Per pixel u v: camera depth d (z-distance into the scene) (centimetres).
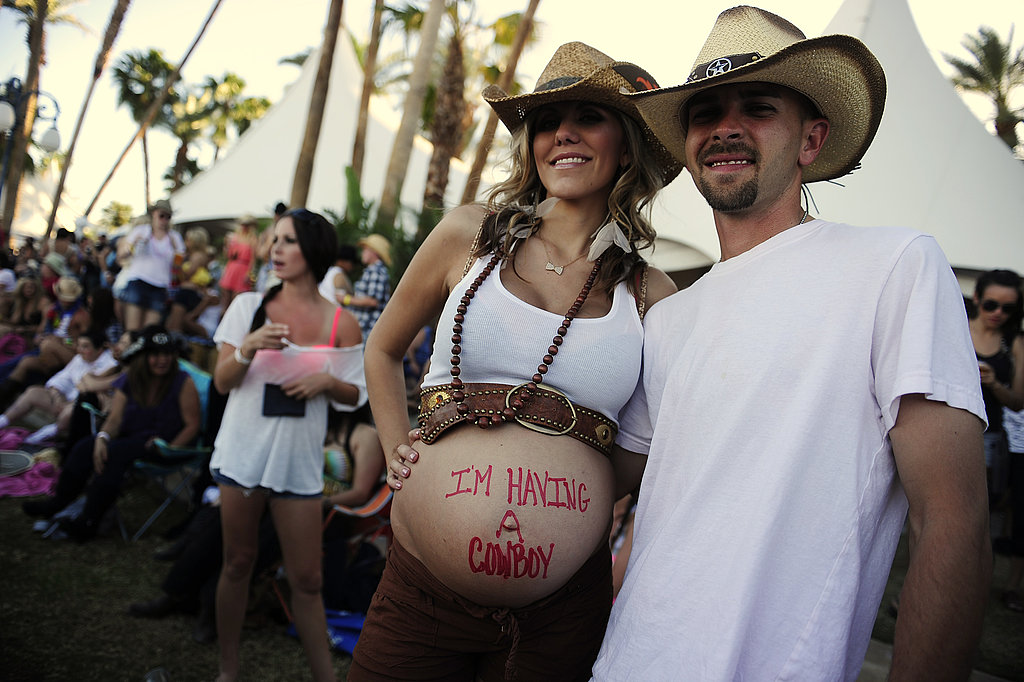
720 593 121
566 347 156
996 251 605
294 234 266
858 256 128
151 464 412
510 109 180
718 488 128
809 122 146
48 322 890
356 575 351
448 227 176
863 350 123
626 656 128
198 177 1769
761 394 127
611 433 161
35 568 359
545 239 175
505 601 150
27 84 2075
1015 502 363
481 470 150
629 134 175
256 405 256
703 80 139
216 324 889
